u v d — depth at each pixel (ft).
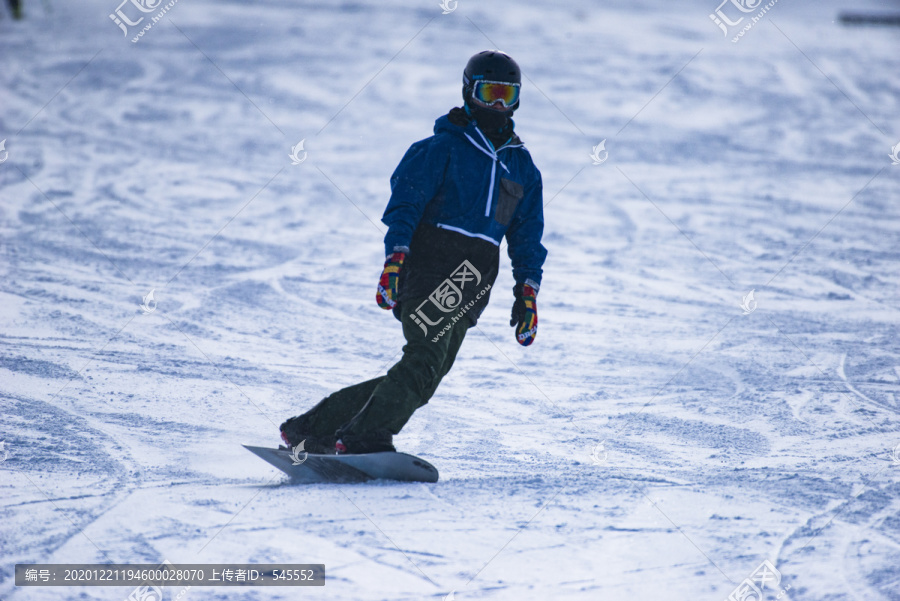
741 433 49.78
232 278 84.79
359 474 38.83
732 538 32.53
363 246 101.09
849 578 29.07
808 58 258.37
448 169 38.50
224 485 38.22
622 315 78.74
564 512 34.99
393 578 28.45
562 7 335.06
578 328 74.18
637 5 365.20
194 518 33.19
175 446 44.29
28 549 29.78
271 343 66.18
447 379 59.98
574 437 48.75
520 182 40.40
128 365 58.39
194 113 168.86
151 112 167.22
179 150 143.74
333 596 27.02
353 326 72.23
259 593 26.96
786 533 33.14
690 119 187.83
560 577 28.91
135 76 192.95
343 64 216.95
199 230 102.99
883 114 200.85
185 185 124.16
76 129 152.15
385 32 257.14
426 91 198.18
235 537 31.32
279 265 90.94
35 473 38.75
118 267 85.46
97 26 242.37
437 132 39.32
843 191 139.74
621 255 102.12
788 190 139.23
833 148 169.89
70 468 39.78
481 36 262.26
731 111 196.44
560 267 95.91
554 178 140.67
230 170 134.31
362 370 61.16
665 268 97.09
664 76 224.74
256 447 38.99
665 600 27.35
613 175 144.15
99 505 34.50
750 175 147.95
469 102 39.29
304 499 35.78
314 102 183.01
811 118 193.98
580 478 40.34
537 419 52.13
